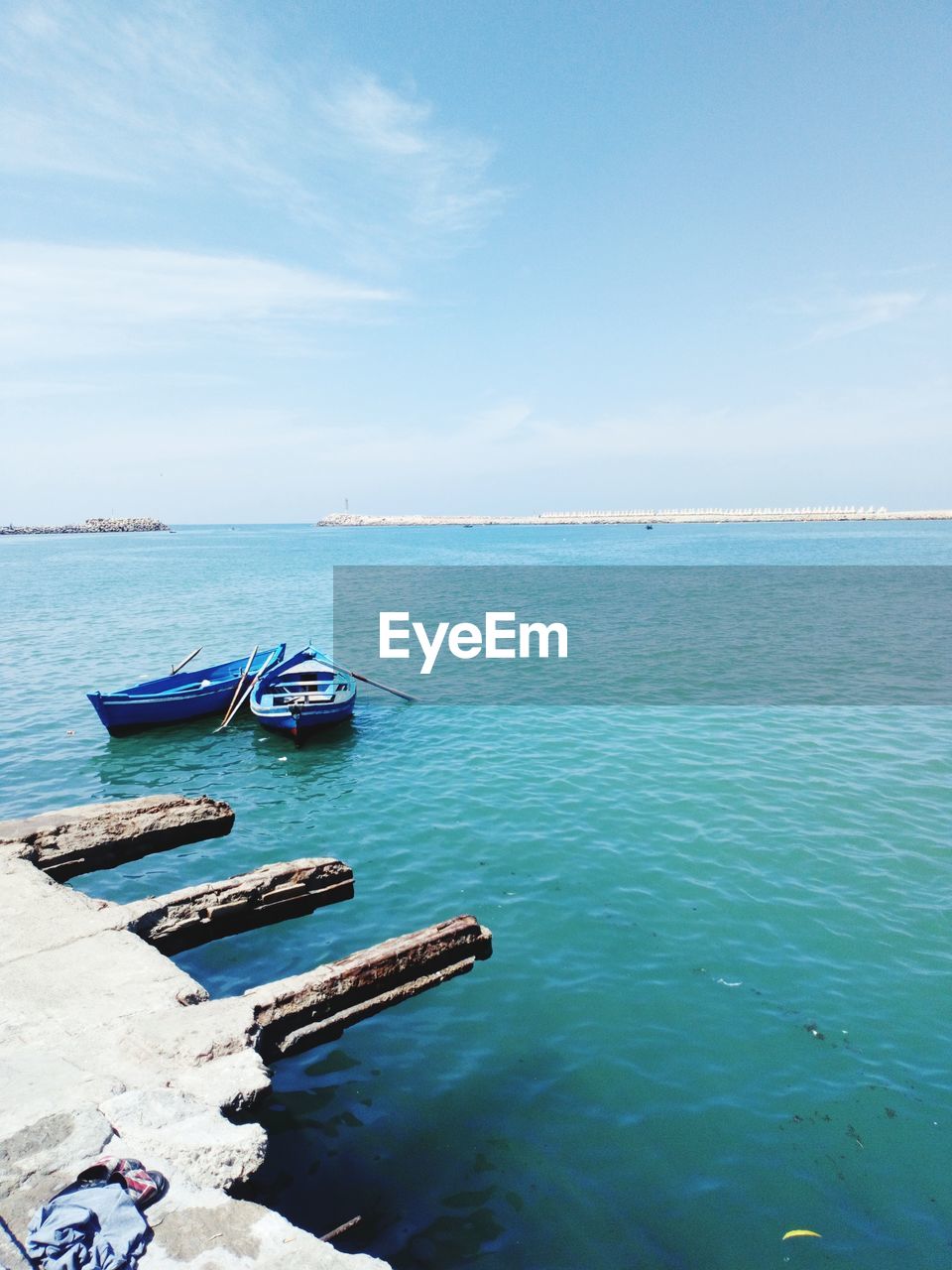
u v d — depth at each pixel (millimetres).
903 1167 7922
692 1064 9320
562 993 10641
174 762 20953
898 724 23719
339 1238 7031
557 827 16000
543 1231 7176
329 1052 9547
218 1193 5605
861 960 11320
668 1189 7652
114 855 12992
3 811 17609
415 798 17906
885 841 15102
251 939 12086
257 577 82625
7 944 9156
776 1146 8156
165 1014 7781
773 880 13656
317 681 25688
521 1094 8859
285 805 17672
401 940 9477
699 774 19109
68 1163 5680
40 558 122250
